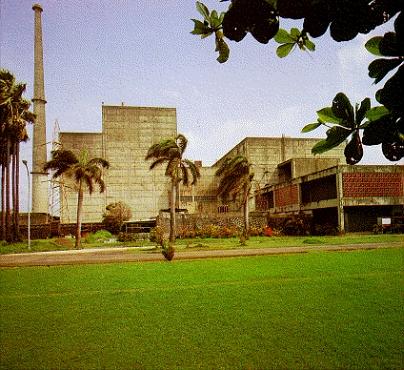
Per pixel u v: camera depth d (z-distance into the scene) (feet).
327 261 59.00
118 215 200.85
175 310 32.27
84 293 39.65
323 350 22.57
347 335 25.05
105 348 23.82
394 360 20.76
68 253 92.68
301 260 60.85
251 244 104.32
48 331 27.35
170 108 242.99
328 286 40.14
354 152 4.75
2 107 122.21
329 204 138.62
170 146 118.42
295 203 165.58
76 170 109.81
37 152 217.15
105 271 54.80
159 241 97.55
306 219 151.12
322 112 4.77
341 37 4.16
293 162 191.93
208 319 29.43
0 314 32.04
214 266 56.59
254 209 214.69
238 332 26.25
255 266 55.77
